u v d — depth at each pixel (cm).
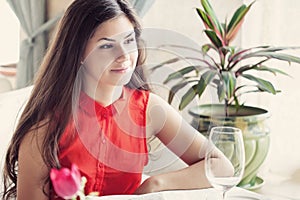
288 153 233
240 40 234
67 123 123
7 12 271
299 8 222
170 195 120
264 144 181
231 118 176
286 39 227
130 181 134
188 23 245
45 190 126
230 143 111
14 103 172
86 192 130
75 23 118
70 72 121
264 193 207
